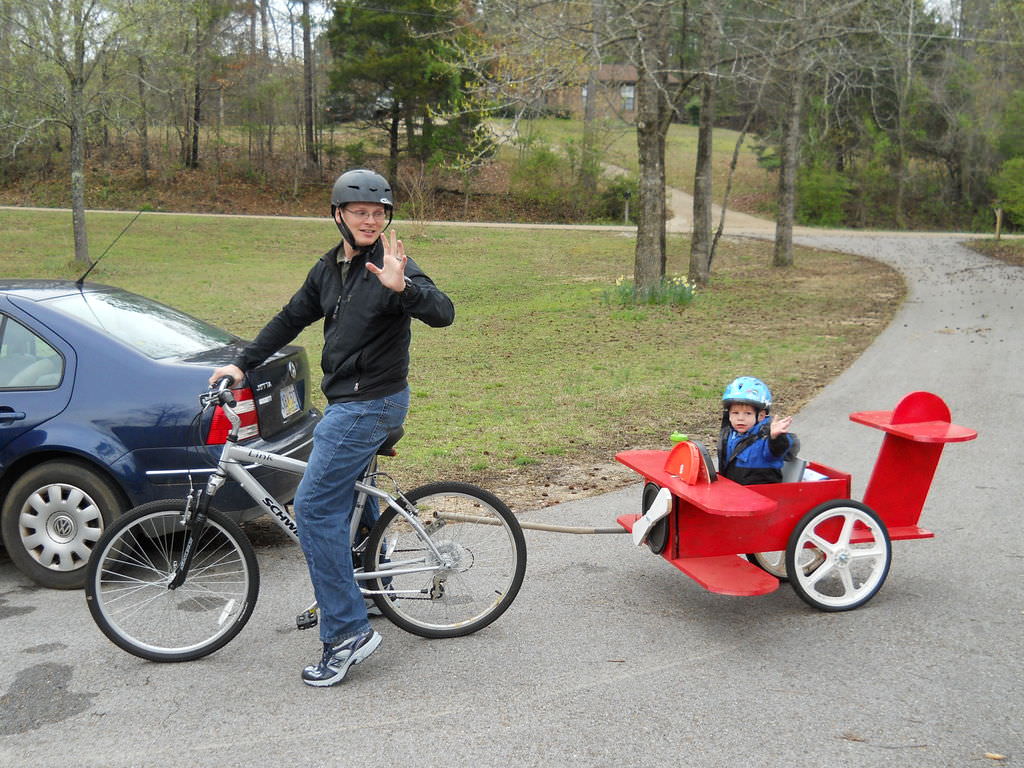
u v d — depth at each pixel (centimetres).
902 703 355
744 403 472
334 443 370
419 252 3681
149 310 565
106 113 2962
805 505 449
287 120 5497
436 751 322
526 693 367
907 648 407
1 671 389
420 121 5784
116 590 410
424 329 1808
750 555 496
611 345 1539
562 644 416
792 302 2191
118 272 3070
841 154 5838
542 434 866
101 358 488
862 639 418
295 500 375
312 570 375
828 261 3356
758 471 476
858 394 1057
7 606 464
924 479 480
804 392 1081
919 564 513
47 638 423
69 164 5400
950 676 378
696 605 462
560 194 5494
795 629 430
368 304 363
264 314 2102
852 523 448
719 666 391
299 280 2959
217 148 5519
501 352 1495
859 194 5766
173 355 510
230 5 5188
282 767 313
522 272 3109
